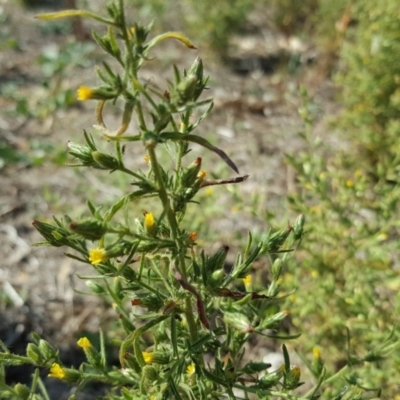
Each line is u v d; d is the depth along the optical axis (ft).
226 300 0.86
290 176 1.98
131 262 0.80
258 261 1.47
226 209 1.79
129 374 0.87
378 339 1.12
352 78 1.97
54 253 1.70
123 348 0.76
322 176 1.32
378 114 1.91
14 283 1.59
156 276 0.86
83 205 1.86
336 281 1.33
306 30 3.16
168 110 0.67
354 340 1.23
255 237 1.48
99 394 1.29
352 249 1.29
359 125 1.94
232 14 2.95
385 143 1.84
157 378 0.78
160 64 2.92
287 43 3.07
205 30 2.94
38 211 1.86
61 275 1.62
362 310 1.15
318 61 2.91
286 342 1.35
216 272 0.74
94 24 3.46
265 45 3.18
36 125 2.35
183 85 0.66
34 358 0.82
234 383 0.84
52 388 1.30
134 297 0.82
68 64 2.82
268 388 0.83
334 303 1.27
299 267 1.37
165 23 3.40
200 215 1.50
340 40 2.64
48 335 1.44
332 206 1.29
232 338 0.85
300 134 1.42
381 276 1.43
